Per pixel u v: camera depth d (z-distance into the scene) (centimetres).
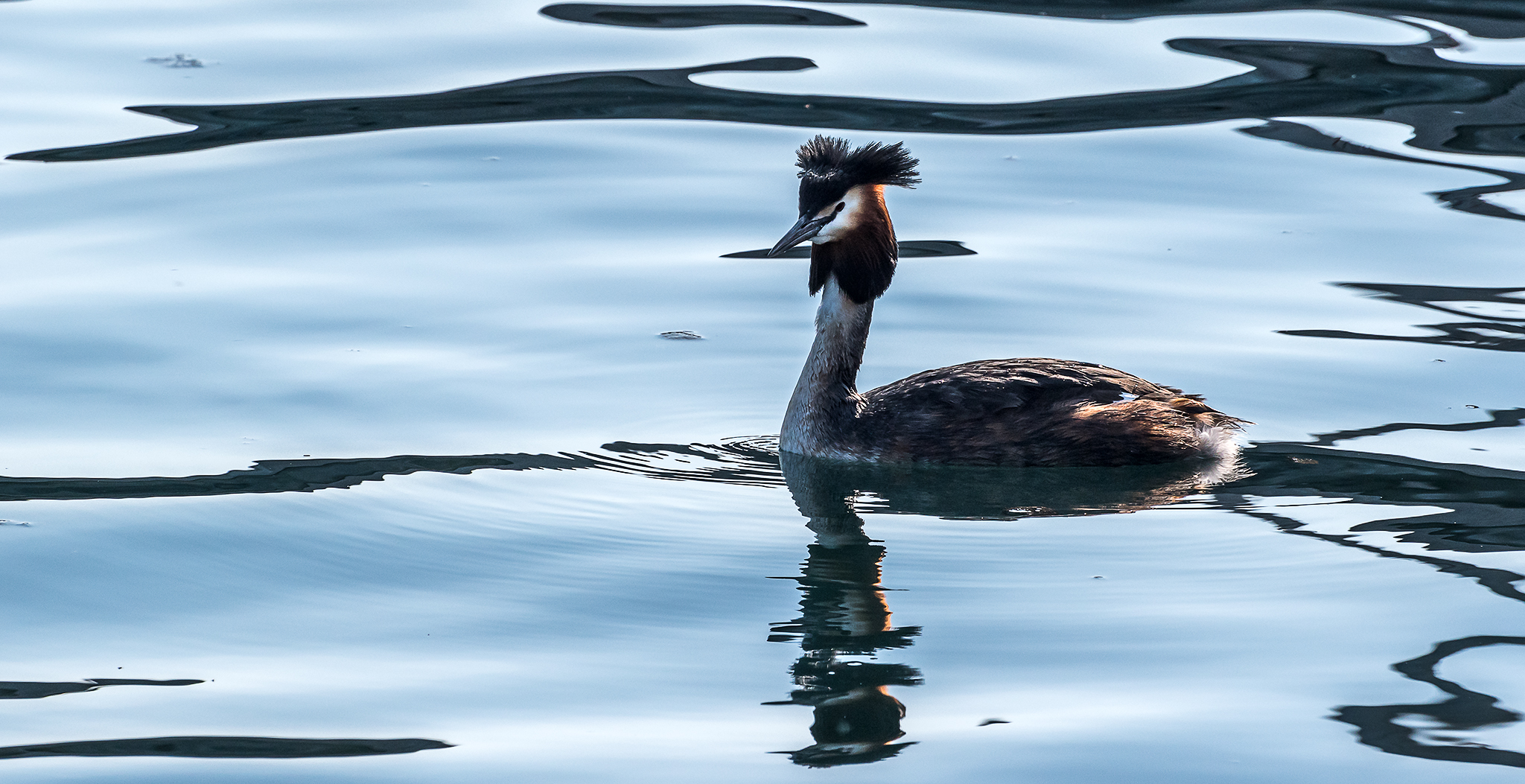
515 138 2075
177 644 1027
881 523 1221
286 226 1819
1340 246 1759
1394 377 1454
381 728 928
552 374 1498
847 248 1360
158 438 1339
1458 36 2297
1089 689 970
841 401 1368
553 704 956
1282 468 1296
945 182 1933
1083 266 1728
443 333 1573
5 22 2358
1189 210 1866
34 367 1466
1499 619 1040
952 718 939
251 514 1209
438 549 1166
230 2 2481
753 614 1073
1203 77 2181
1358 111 2120
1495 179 1933
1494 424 1359
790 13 2445
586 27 2383
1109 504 1246
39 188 1877
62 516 1195
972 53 2277
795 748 908
